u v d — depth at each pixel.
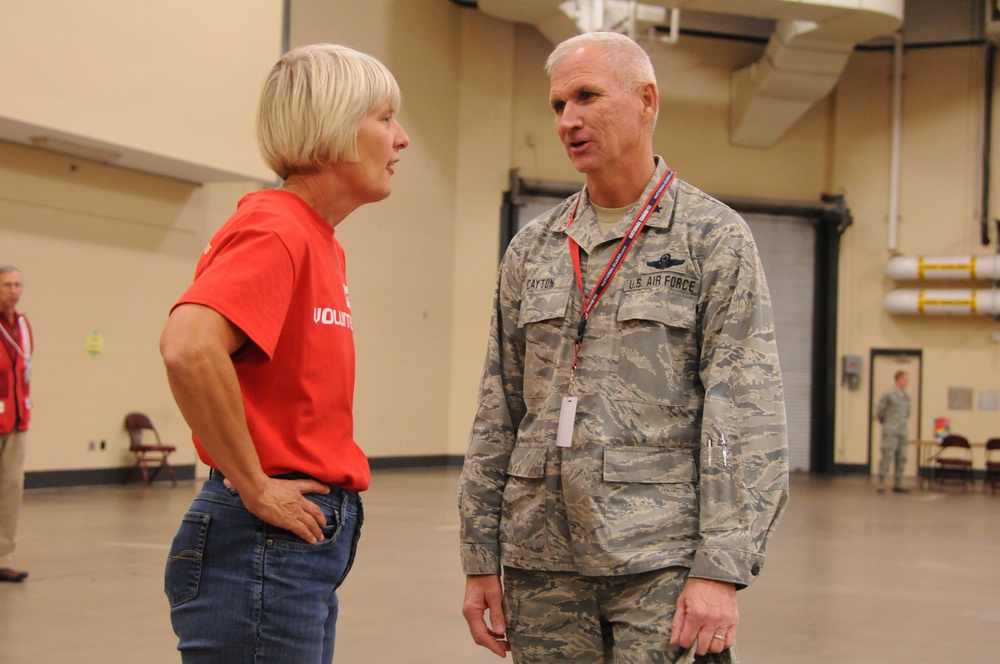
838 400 18.06
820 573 6.70
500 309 2.30
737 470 1.91
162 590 5.33
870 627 5.02
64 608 4.86
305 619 1.64
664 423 2.03
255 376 1.66
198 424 1.53
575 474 2.01
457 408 16.28
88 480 11.00
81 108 9.52
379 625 4.72
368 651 4.23
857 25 14.75
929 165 17.89
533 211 16.73
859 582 6.37
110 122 9.80
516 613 2.13
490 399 2.27
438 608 5.13
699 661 1.90
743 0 13.94
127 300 11.38
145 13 10.10
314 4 13.59
